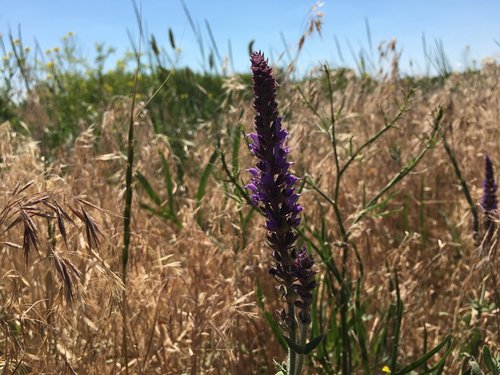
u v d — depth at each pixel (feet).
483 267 2.07
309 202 2.56
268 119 1.27
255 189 1.31
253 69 1.26
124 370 1.80
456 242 2.63
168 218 2.52
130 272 1.90
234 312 1.90
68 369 1.66
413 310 2.19
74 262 1.82
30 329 1.79
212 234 2.38
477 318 2.01
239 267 2.17
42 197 1.39
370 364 2.10
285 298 1.35
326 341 2.06
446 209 3.13
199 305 1.84
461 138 3.13
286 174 1.29
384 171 3.02
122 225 2.04
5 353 1.60
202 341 1.97
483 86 3.58
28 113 2.95
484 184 2.21
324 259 1.93
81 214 1.45
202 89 3.79
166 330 1.91
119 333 1.91
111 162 2.66
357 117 3.28
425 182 3.16
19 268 1.87
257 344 2.12
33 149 2.34
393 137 3.12
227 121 2.98
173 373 1.89
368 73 4.12
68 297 1.34
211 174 2.95
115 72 7.33
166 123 3.97
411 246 2.77
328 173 2.61
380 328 2.13
